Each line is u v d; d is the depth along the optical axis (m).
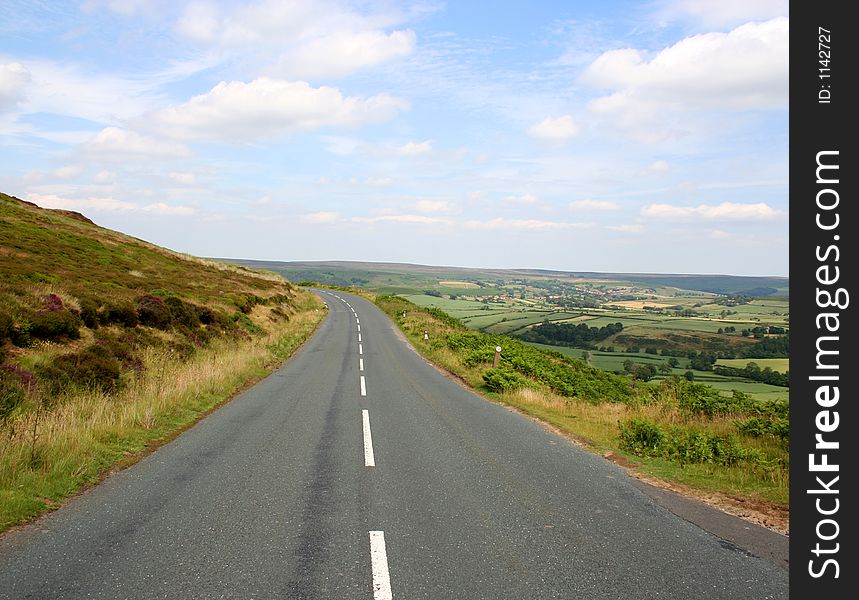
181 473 7.17
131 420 9.69
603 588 4.25
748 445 9.99
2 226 39.34
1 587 4.02
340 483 6.86
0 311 13.60
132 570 4.35
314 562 4.58
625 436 9.84
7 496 5.70
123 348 16.22
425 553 4.82
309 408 12.32
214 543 4.92
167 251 62.09
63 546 4.79
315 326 38.81
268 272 79.19
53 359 12.96
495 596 4.08
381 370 19.95
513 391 15.93
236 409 12.09
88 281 26.20
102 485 6.60
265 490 6.51
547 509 6.10
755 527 5.73
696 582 4.41
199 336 22.45
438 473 7.43
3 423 8.15
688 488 7.19
